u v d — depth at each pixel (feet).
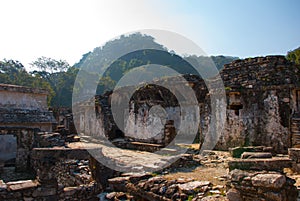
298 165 22.31
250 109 36.22
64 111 77.15
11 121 45.03
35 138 38.58
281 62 35.99
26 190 18.76
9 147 46.98
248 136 35.86
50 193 19.72
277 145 33.19
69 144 40.65
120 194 21.25
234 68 40.52
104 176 25.61
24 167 37.22
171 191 18.15
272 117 34.12
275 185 12.75
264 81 35.94
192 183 19.34
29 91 52.42
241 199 14.12
